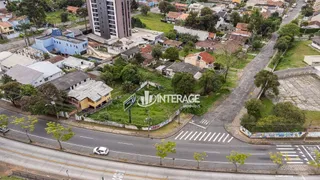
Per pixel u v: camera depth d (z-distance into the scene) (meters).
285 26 120.12
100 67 92.88
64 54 109.62
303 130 61.16
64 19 143.88
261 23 129.00
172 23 150.00
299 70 93.62
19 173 50.44
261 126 60.09
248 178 50.66
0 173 51.38
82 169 52.53
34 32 128.38
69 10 163.62
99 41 119.62
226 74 86.94
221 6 170.62
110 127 64.69
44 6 160.50
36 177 49.53
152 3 183.12
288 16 162.62
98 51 109.88
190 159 55.25
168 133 62.81
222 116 69.38
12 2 158.88
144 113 69.75
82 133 62.56
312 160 54.69
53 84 71.25
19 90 71.25
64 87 74.50
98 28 125.81
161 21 153.62
